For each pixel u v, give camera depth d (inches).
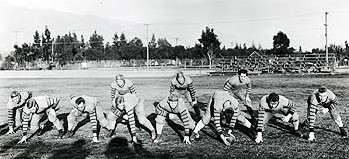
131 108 362.3
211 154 322.7
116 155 324.2
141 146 352.2
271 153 321.7
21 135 404.8
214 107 352.5
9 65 2746.1
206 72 1683.1
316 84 910.4
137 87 913.5
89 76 1510.8
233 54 2566.4
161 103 361.4
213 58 2298.2
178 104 353.1
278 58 1584.6
